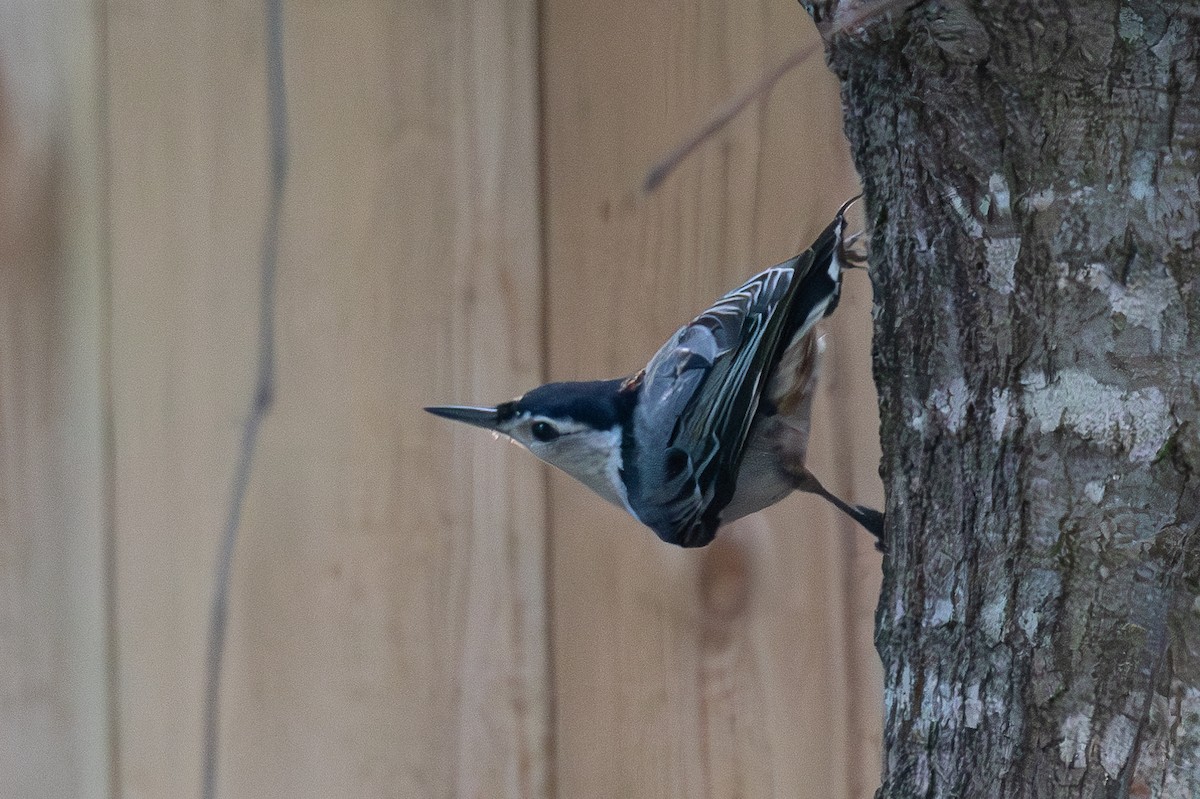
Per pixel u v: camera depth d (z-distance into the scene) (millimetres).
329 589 6680
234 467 6668
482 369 6586
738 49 6254
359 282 6652
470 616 6629
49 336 6703
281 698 6691
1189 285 3893
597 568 6559
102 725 6750
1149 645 3965
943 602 4402
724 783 6375
